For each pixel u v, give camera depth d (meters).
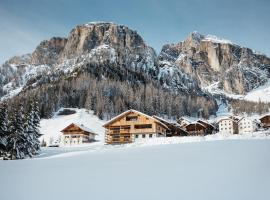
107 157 23.17
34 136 50.94
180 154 20.80
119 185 11.50
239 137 47.47
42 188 11.80
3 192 11.33
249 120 117.12
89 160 21.75
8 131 48.03
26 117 50.53
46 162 23.08
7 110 50.84
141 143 50.88
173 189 10.29
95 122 143.00
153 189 10.50
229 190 9.57
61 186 11.98
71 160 23.06
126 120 74.44
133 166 16.30
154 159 18.95
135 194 10.02
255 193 9.02
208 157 17.59
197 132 99.62
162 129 78.75
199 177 11.85
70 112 157.00
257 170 12.16
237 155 17.23
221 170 12.90
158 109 184.38
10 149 47.44
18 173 16.36
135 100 178.25
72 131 102.94
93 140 111.06
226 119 120.94
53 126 137.38
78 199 9.88
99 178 13.22
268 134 47.88
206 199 8.87
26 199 10.24
